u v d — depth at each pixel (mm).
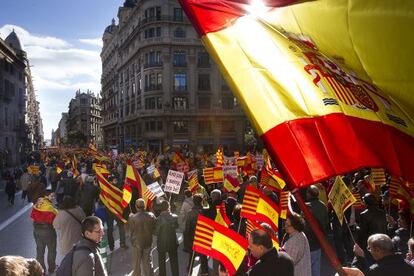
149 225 7660
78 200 12672
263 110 2562
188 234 8078
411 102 2789
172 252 7676
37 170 20797
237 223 7684
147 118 63344
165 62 61625
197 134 61719
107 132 102438
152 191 9203
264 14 3008
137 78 68812
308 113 2570
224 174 12805
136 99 69312
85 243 4168
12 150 55594
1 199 21938
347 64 2949
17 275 2326
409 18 2811
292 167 2432
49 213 8422
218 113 61781
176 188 10477
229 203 9023
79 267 3959
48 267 8656
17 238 12250
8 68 53781
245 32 2814
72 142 117062
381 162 2527
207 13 2840
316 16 3082
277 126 2518
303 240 5188
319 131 2529
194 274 8359
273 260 3912
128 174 9414
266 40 2811
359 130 2592
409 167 2582
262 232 3982
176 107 61719
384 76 2855
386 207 9008
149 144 63188
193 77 62125
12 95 55844
